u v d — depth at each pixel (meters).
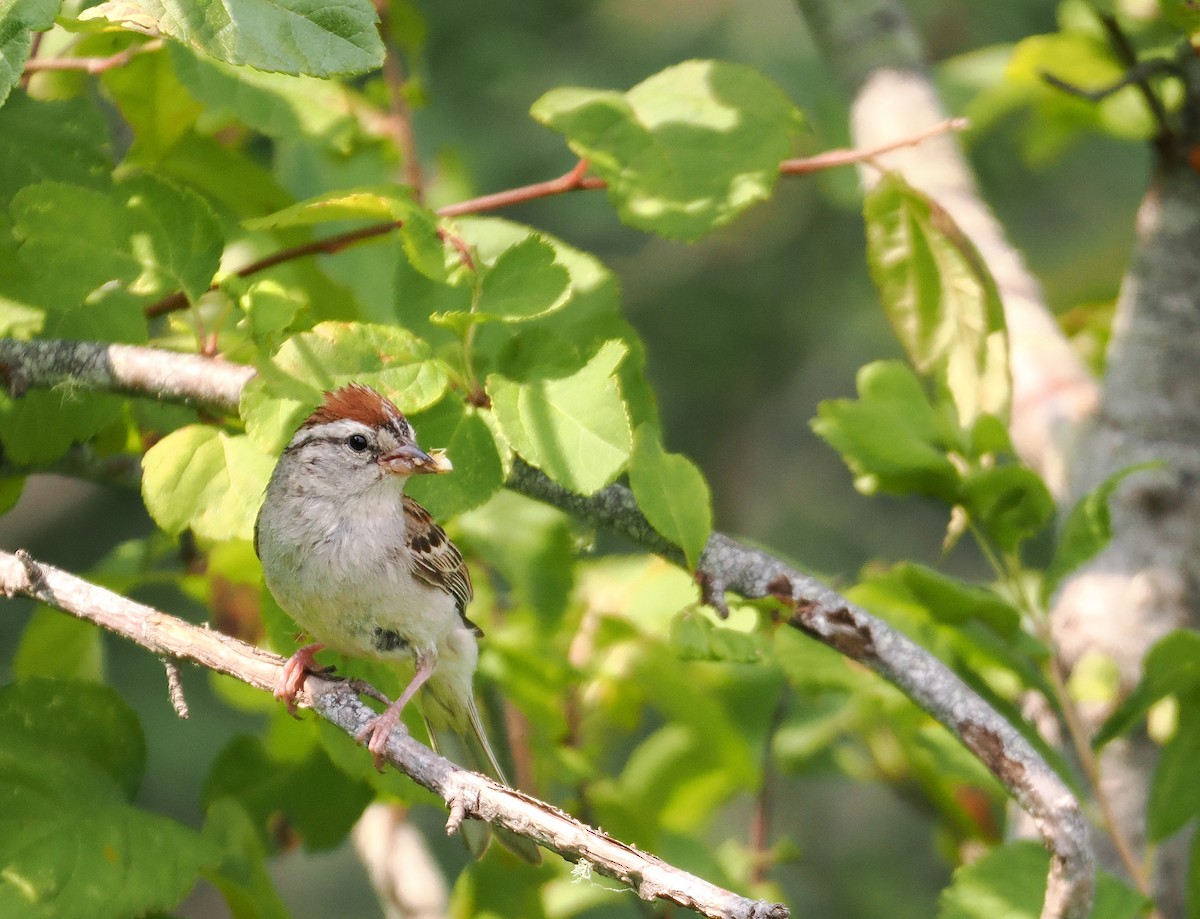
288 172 10.12
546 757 9.06
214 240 7.14
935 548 21.00
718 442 20.62
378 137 9.71
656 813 10.03
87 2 8.35
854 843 16.25
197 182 9.07
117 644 19.09
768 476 20.77
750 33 18.17
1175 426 8.62
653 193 7.33
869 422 7.60
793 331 19.75
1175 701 7.88
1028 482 7.47
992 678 8.36
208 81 8.17
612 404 6.15
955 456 7.69
